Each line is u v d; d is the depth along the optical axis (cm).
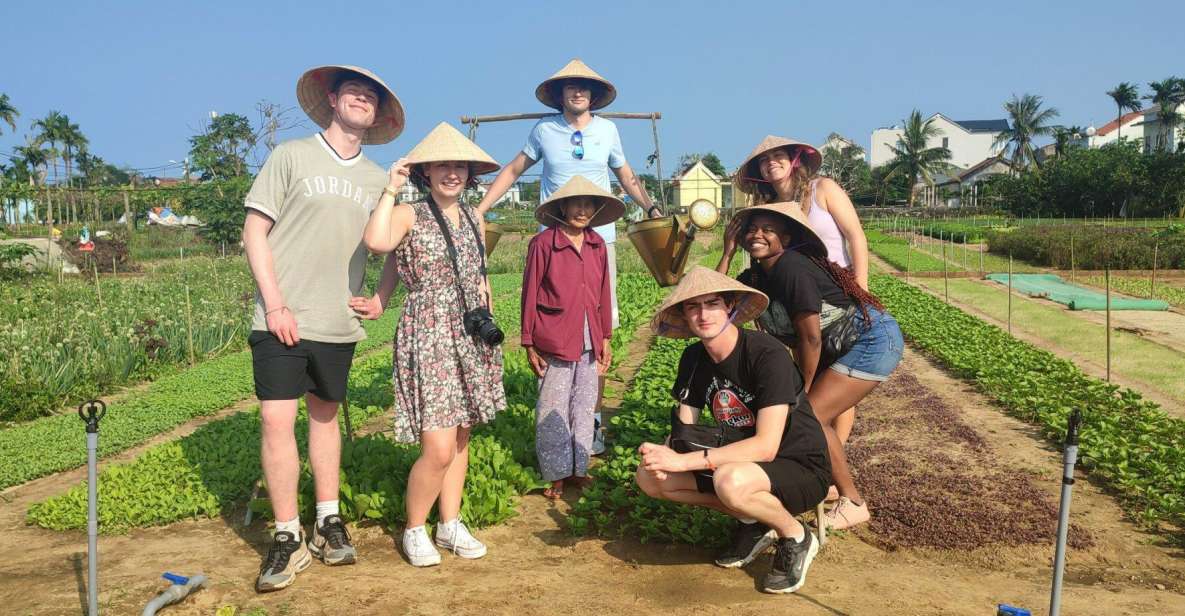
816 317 468
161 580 455
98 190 3738
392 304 1933
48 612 413
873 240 4300
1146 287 2098
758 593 432
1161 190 5691
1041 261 2823
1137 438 693
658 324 462
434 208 464
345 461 589
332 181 459
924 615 406
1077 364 1095
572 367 584
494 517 532
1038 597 427
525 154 701
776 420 424
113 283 1931
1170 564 475
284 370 446
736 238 517
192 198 3153
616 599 425
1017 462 659
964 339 1222
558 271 564
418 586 442
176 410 884
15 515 584
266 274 443
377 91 475
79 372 1031
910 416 789
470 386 457
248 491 595
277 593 434
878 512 546
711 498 452
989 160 8581
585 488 591
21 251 2120
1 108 6975
